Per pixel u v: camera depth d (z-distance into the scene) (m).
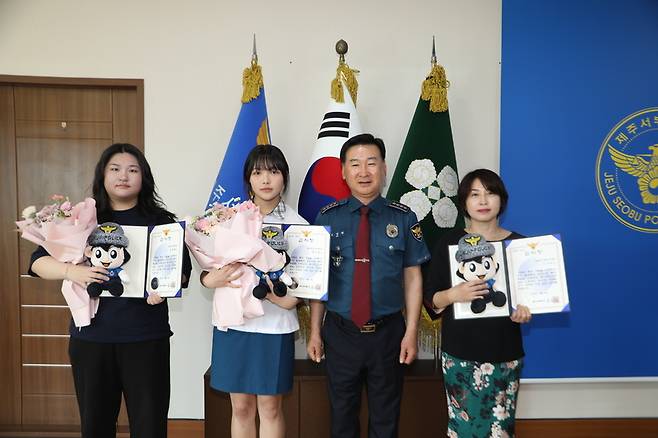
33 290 2.56
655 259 2.38
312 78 2.48
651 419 2.50
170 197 2.48
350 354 1.71
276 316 1.74
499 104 2.49
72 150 2.54
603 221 2.38
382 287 1.72
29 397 2.57
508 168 2.37
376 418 1.73
